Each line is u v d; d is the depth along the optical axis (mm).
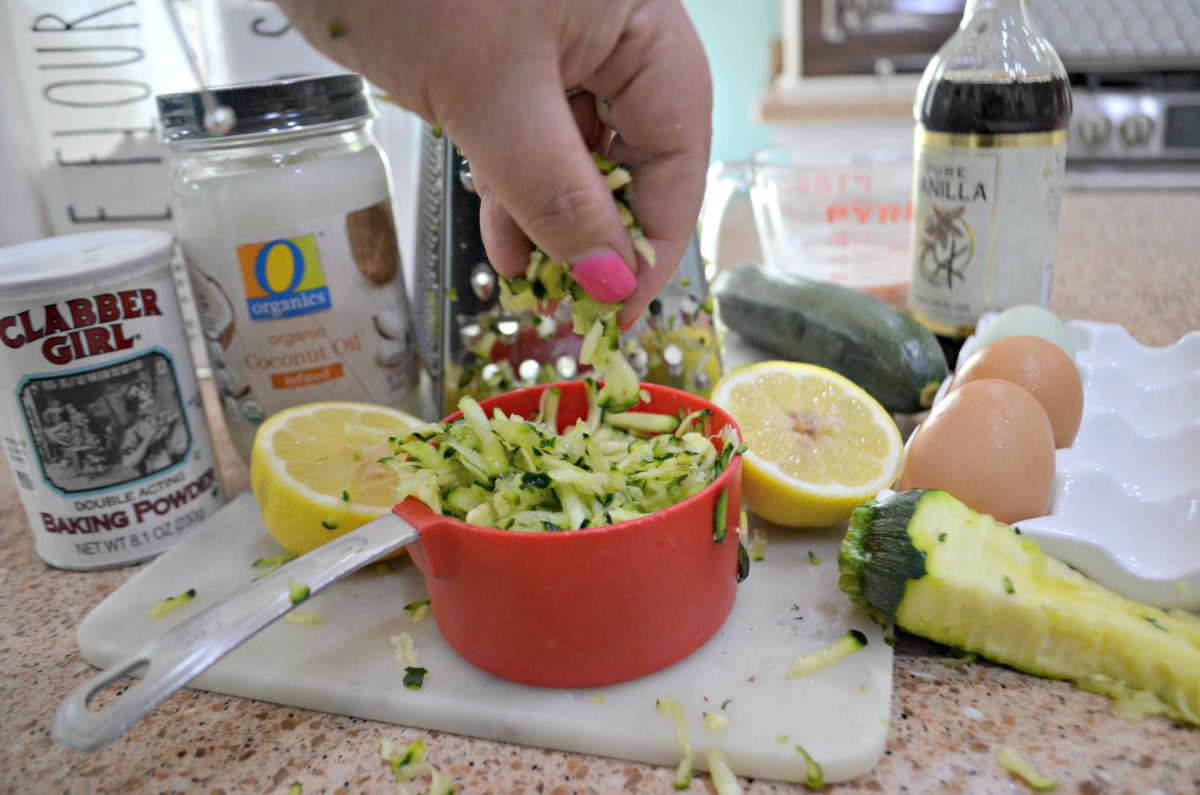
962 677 218
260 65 396
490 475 234
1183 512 242
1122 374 316
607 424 277
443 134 303
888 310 357
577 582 205
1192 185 722
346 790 199
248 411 324
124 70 372
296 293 309
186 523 302
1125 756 191
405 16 164
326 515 266
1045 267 354
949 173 347
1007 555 218
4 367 267
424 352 400
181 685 181
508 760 207
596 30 180
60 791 202
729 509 225
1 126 369
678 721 204
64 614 270
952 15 777
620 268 196
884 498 239
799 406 295
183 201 308
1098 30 727
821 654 222
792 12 795
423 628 245
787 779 196
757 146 1040
